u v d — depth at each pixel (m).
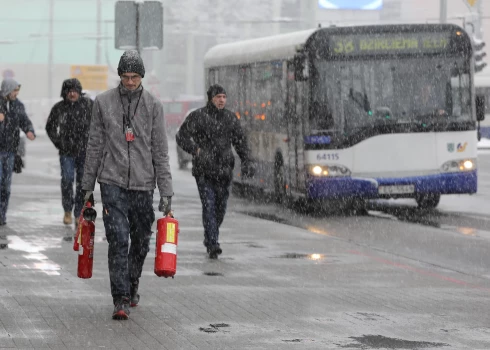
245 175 24.81
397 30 37.84
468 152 38.31
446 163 38.09
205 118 24.31
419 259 25.89
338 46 37.53
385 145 37.66
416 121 37.84
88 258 17.62
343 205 41.38
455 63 38.25
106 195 17.36
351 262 24.48
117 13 35.25
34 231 29.41
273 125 41.62
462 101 38.31
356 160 37.59
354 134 37.53
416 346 15.51
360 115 37.62
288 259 24.81
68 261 23.58
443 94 38.16
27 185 48.31
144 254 18.19
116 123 17.38
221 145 24.45
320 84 37.41
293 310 18.27
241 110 46.12
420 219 36.22
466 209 40.00
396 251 27.50
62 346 15.17
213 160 24.42
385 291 20.52
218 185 24.67
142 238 18.06
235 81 46.97
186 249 26.39
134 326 16.69
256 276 22.11
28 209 36.06
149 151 17.53
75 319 17.14
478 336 16.33
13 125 30.14
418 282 21.73
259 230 31.00
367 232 32.09
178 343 15.49
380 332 16.50
